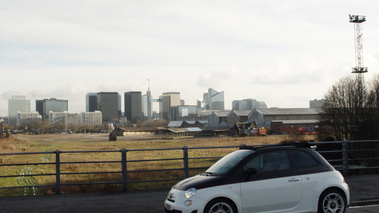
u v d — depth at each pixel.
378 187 12.20
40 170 29.81
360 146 32.25
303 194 7.80
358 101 40.50
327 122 44.22
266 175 7.67
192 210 7.15
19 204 10.48
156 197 11.35
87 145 92.56
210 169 8.27
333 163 20.62
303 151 8.23
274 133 133.38
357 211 9.02
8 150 70.25
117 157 43.97
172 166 28.89
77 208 9.91
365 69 78.88
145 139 138.38
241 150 8.52
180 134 147.88
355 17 81.56
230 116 158.62
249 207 7.46
